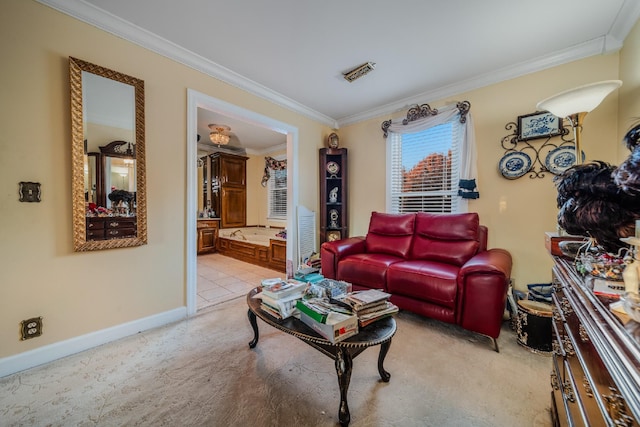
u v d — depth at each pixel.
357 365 1.64
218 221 5.75
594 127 2.12
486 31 1.97
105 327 1.89
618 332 0.54
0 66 1.47
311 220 3.77
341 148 3.83
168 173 2.21
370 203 3.70
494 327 1.79
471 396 1.37
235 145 5.80
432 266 2.24
